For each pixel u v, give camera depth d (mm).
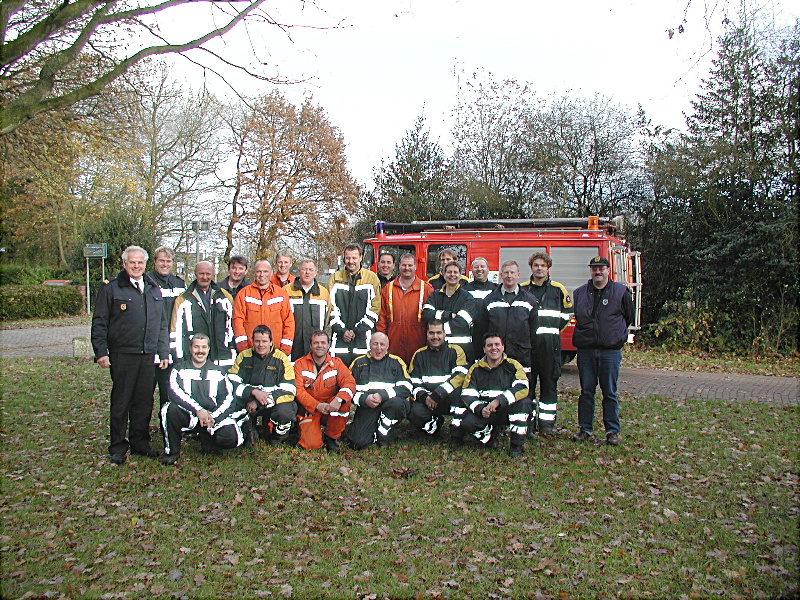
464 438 6625
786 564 3945
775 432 7008
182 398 5719
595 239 11062
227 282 7414
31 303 24062
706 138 15070
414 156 20156
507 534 4398
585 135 18422
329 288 7199
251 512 4773
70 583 3736
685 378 10977
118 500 4984
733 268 14328
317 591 3682
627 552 4125
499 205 19516
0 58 5332
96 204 27453
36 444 6484
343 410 6301
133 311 5699
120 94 10758
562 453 6223
